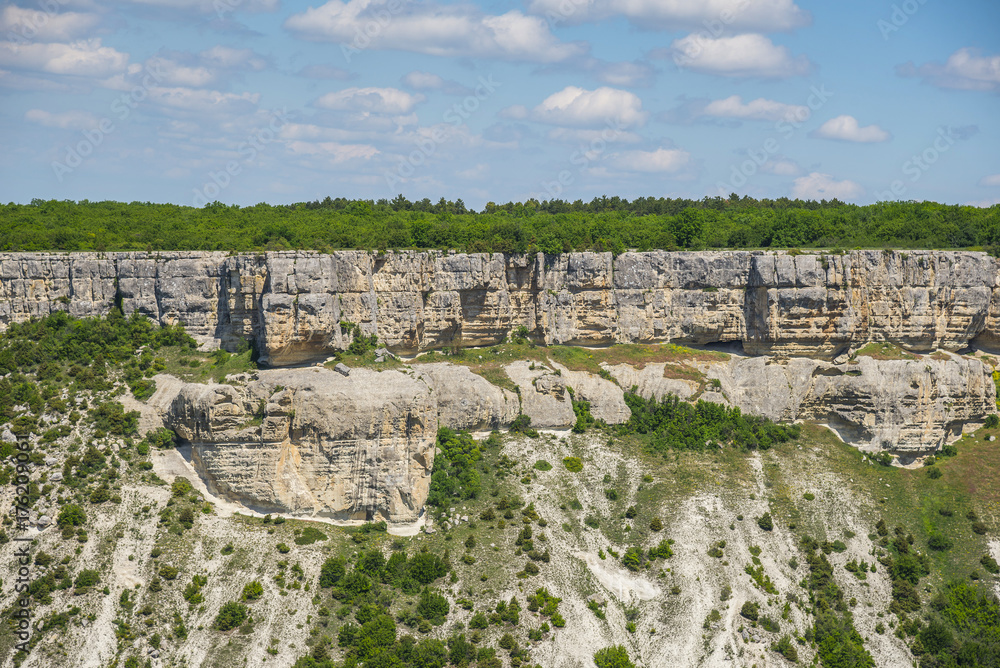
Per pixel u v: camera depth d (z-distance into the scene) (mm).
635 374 141500
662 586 112625
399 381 118438
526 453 130250
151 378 122375
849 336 140500
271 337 118938
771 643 106875
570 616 106500
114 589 100500
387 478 115562
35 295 127812
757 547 118250
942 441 138875
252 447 113000
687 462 131375
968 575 118125
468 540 114250
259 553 107750
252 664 96375
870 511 126562
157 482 112812
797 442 137625
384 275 132625
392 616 103625
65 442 113000
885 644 108875
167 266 128125
